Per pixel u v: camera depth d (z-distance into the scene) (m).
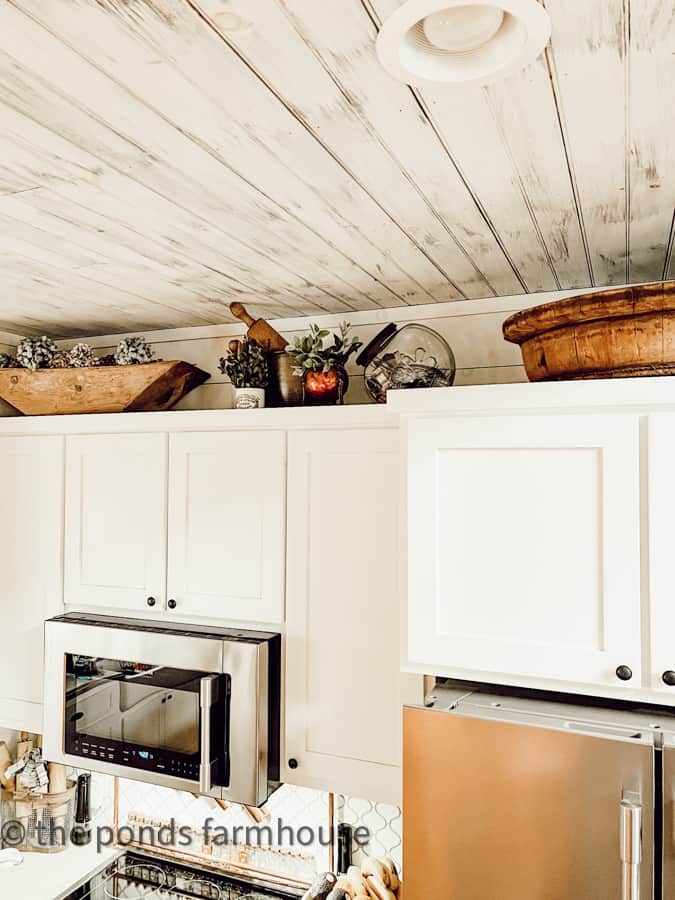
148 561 1.98
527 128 0.98
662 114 0.93
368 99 0.90
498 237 1.44
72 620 2.03
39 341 2.22
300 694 1.79
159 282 1.78
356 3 0.71
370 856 2.09
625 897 1.03
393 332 1.82
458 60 0.76
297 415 1.81
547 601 1.29
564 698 1.31
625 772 1.07
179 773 1.79
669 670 1.20
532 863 1.12
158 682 1.84
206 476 1.91
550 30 0.75
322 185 1.18
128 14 0.73
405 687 1.67
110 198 1.24
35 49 0.80
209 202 1.25
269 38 0.77
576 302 1.31
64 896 2.16
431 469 1.39
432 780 1.20
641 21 0.73
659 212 1.30
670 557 1.21
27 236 1.43
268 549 1.83
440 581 1.38
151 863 2.34
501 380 1.91
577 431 1.28
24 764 2.44
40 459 2.16
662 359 1.27
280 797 2.22
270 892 2.18
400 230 1.40
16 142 1.03
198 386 2.29
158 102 0.91
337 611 1.76
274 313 2.11
